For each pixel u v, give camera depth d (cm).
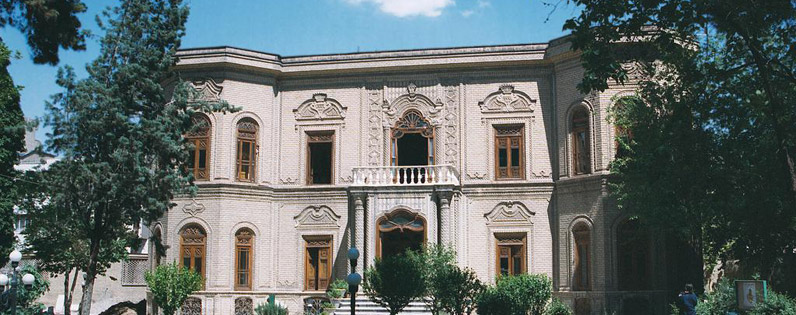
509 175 3338
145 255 3934
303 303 3394
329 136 3481
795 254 2592
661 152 2255
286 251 3431
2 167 3109
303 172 3469
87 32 2712
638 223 3042
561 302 3080
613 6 1933
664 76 2455
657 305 3005
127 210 2719
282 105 3522
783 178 2333
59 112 2653
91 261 2714
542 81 3353
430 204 3198
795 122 2272
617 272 3036
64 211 2727
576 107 3212
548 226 3269
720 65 2420
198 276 3219
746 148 2391
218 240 3312
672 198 2427
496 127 3372
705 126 2411
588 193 3139
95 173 2619
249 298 3341
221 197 3334
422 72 3438
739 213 2405
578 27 1967
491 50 3369
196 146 3381
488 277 3278
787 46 2181
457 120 3384
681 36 2025
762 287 2075
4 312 3028
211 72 3397
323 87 3503
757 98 2170
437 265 2812
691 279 3052
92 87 2633
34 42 2652
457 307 2728
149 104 2781
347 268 3331
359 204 3250
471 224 3319
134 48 2741
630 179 2655
